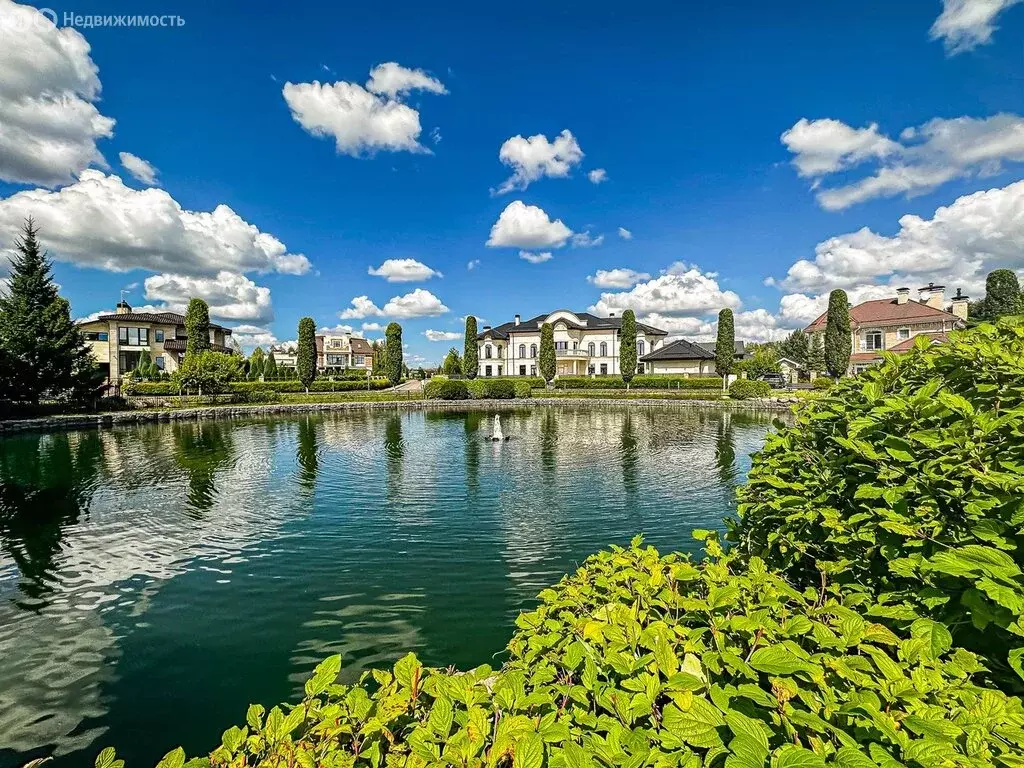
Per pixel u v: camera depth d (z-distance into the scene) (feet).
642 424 69.21
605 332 168.76
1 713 11.51
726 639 5.08
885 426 7.00
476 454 45.60
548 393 127.03
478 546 21.67
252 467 39.86
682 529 23.77
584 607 6.59
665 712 3.77
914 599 5.46
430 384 118.62
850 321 112.78
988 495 5.24
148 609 16.22
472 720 4.18
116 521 25.52
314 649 13.96
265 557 20.49
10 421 61.52
